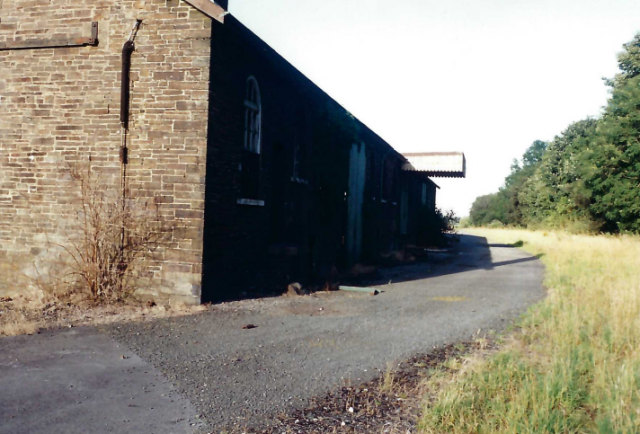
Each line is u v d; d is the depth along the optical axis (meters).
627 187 29.28
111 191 8.62
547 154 55.50
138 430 3.73
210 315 7.70
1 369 4.96
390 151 21.16
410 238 26.98
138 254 8.50
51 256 8.84
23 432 3.62
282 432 3.78
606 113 33.50
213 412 4.11
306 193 12.88
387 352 5.98
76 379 4.76
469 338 6.72
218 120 8.74
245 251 9.85
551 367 5.05
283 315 7.92
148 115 8.52
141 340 6.19
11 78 9.03
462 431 3.69
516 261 18.80
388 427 3.91
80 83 8.77
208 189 8.49
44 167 8.91
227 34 8.89
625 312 7.28
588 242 23.95
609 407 4.09
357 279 12.85
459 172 24.78
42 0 8.91
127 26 8.61
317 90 12.69
